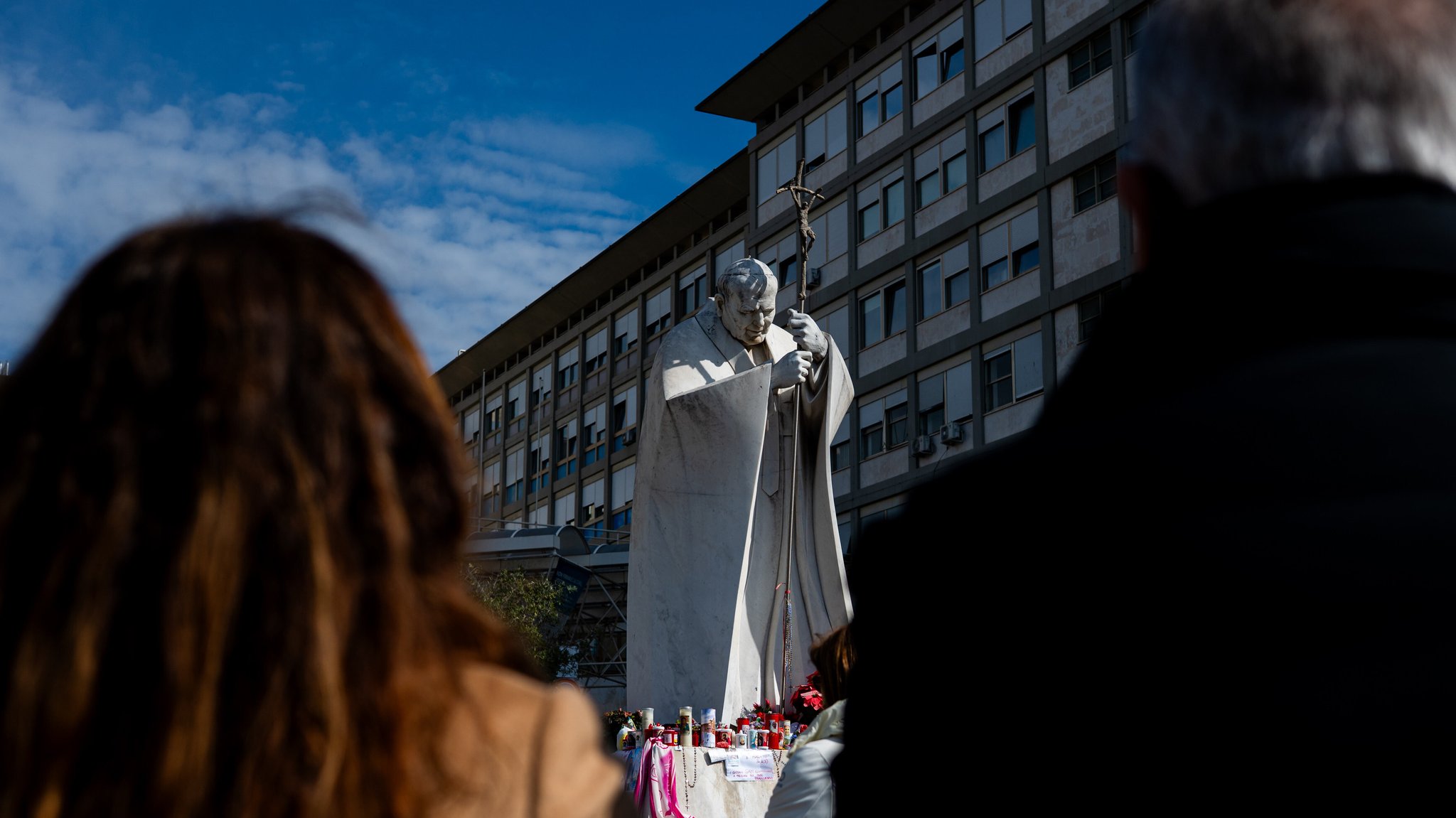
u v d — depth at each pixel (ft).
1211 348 4.76
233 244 4.54
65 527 4.10
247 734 3.99
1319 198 4.83
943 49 110.52
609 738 27.91
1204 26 5.15
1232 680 4.15
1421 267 4.54
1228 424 4.45
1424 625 4.00
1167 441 4.50
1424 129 4.85
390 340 4.71
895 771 4.69
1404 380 4.42
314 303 4.50
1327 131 4.87
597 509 158.81
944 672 4.63
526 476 176.14
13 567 4.13
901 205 112.98
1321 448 4.33
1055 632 4.46
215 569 4.05
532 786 4.29
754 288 30.32
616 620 112.27
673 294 148.66
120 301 4.40
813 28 121.70
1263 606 4.15
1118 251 93.30
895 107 114.83
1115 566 4.42
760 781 26.45
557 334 173.47
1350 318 4.59
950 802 4.59
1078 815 4.35
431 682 4.32
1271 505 4.29
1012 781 4.48
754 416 29.04
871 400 114.11
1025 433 5.03
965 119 107.45
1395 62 4.88
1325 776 3.94
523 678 4.63
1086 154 96.12
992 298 103.30
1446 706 3.88
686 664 28.58
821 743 11.57
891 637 4.79
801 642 30.55
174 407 4.20
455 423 4.90
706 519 29.07
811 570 30.78
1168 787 4.21
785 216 126.41
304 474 4.22
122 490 4.09
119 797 3.94
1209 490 4.37
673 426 29.37
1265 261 4.74
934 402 107.65
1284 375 4.53
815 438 31.04
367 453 4.40
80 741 3.95
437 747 4.25
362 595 4.26
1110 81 95.45
